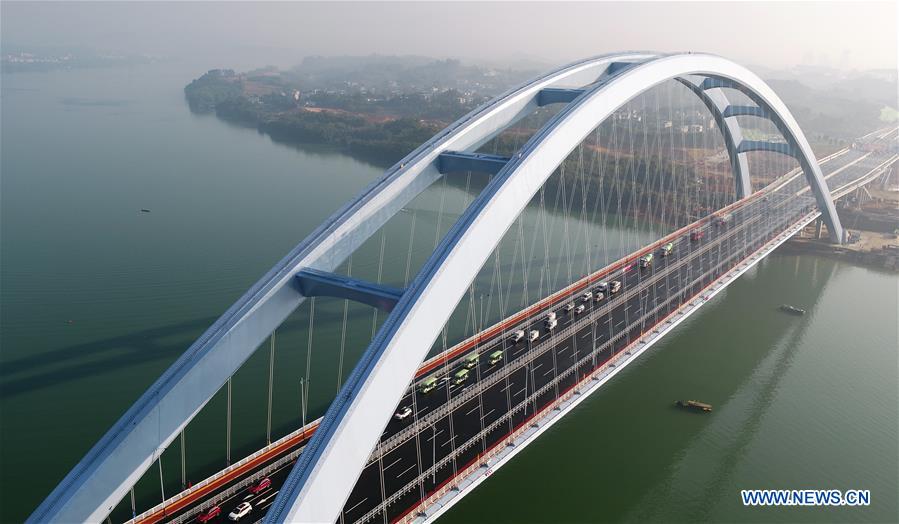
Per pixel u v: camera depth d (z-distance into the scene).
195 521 34.19
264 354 54.69
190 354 30.11
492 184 35.50
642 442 46.03
